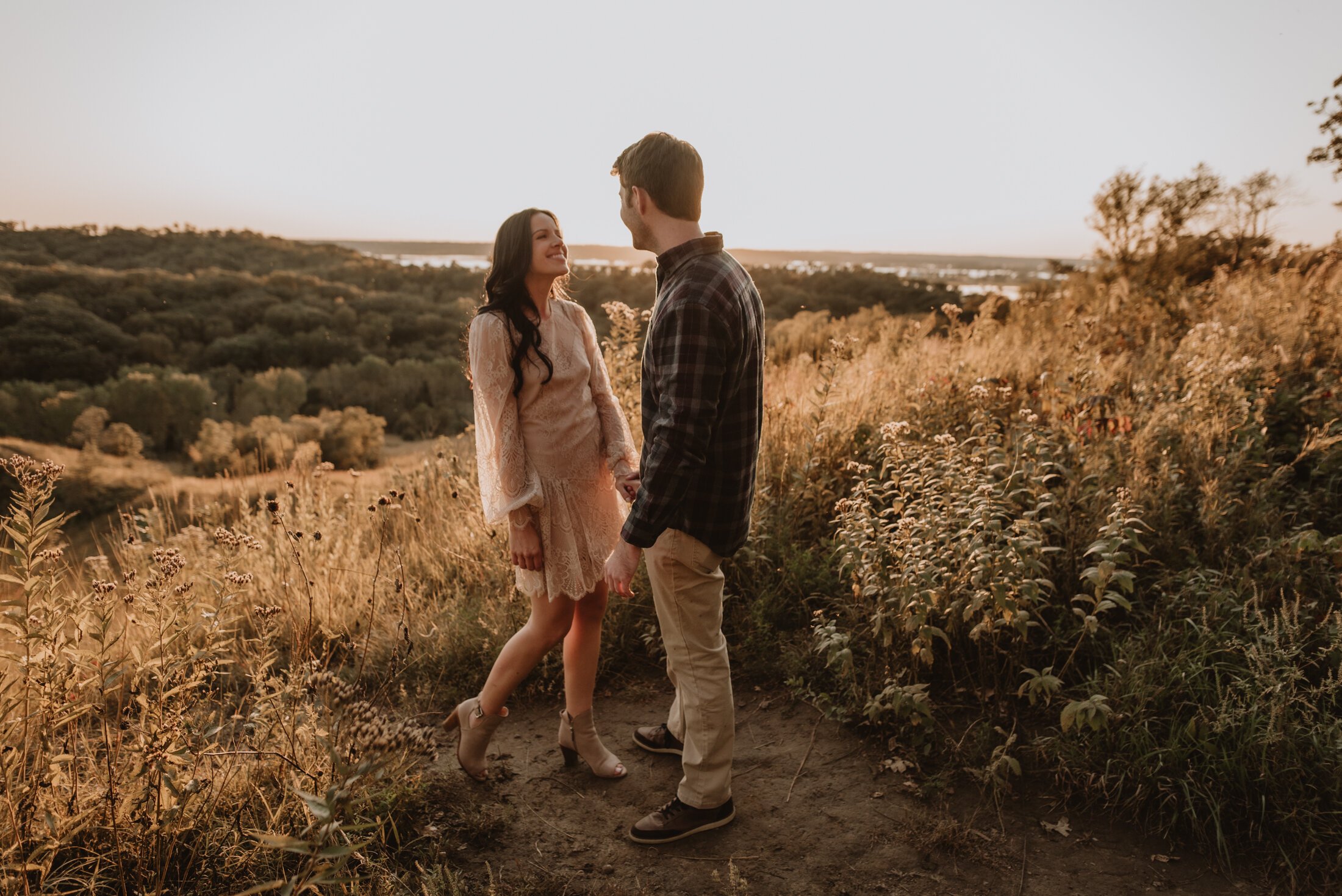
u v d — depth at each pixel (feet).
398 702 9.99
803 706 9.27
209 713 7.57
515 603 11.14
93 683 6.51
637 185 6.48
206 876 6.24
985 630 8.33
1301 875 6.36
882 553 9.13
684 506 6.85
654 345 6.55
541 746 9.00
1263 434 11.86
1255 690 7.23
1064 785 7.50
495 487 7.47
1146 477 10.87
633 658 10.78
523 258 7.28
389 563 13.47
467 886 6.67
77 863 6.05
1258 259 31.96
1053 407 13.75
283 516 12.82
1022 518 9.11
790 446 13.60
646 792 8.11
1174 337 21.52
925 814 7.29
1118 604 7.87
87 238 371.15
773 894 6.59
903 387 16.46
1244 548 9.69
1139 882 6.47
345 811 6.57
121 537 13.04
